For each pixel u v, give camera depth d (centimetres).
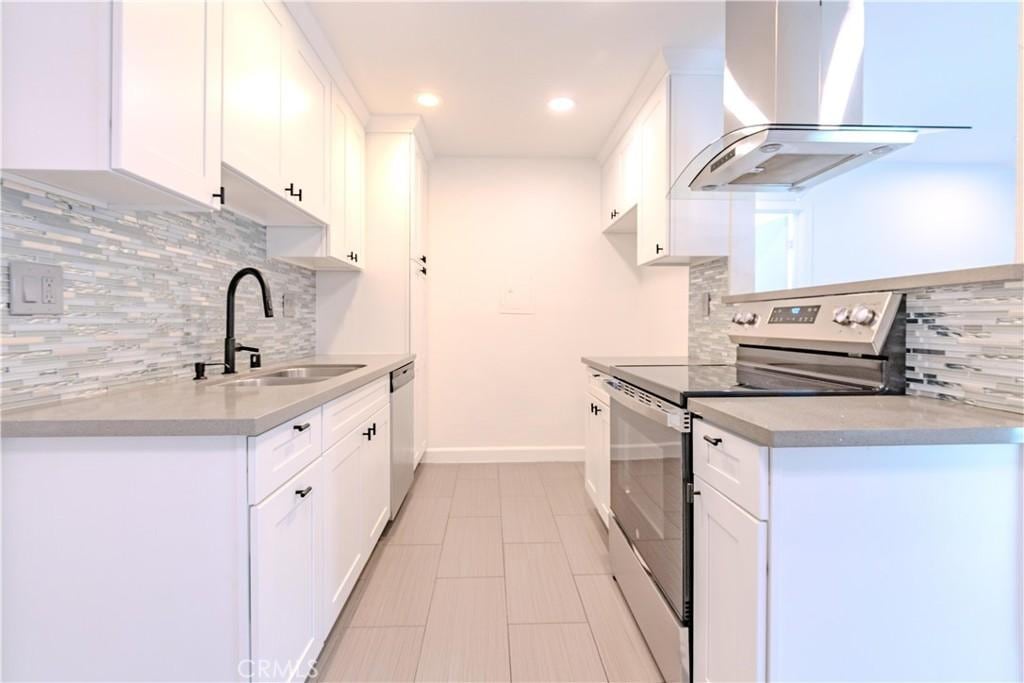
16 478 98
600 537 234
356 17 196
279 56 173
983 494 92
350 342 296
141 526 99
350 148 259
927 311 122
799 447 89
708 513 114
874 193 166
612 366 208
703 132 226
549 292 365
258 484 102
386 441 224
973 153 142
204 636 100
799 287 195
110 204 131
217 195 134
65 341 120
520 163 362
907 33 149
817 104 152
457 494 293
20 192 107
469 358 363
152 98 107
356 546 176
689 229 226
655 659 144
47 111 97
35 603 98
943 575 92
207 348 181
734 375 171
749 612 94
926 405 111
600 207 363
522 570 202
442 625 165
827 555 91
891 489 91
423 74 241
